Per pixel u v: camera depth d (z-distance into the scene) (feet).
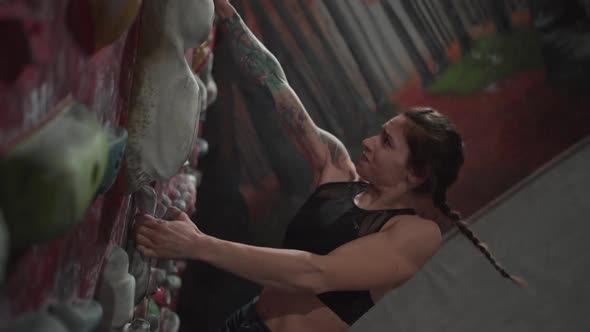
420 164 4.57
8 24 1.51
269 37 14.32
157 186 4.83
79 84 2.26
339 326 4.67
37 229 1.70
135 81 3.22
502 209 14.14
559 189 14.06
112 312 3.14
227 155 14.66
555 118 14.39
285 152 14.69
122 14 2.28
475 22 14.43
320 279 4.15
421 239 4.50
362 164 4.70
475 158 14.52
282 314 4.81
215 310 14.48
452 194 14.46
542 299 13.15
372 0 14.28
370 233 4.55
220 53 14.25
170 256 3.77
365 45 14.42
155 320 4.77
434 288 13.44
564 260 13.39
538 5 14.19
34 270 2.01
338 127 14.66
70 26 2.05
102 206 3.02
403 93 14.60
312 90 14.55
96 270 3.19
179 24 3.18
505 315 13.06
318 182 5.06
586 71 14.21
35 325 1.75
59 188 1.69
